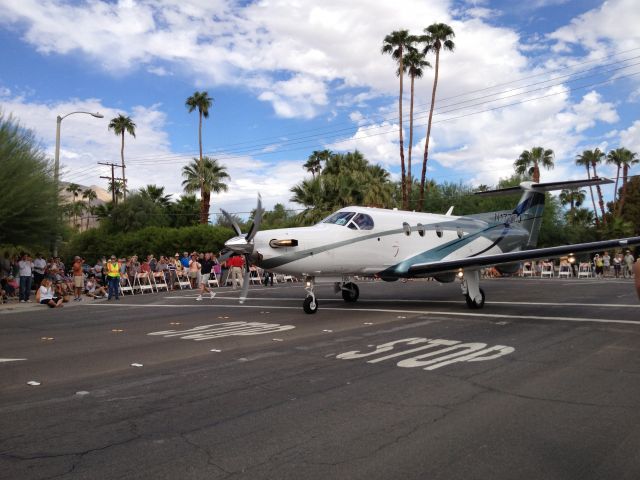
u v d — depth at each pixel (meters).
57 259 20.78
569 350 7.14
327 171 38.75
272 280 25.05
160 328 10.23
